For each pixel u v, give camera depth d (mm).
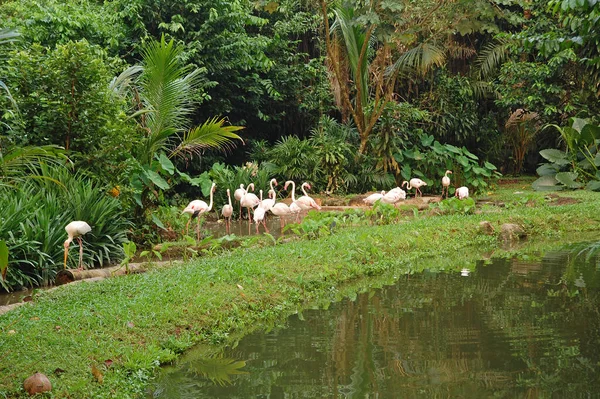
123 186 10703
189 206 11328
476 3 16797
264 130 22469
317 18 20094
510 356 5301
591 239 11719
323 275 8211
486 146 23328
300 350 5645
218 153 20766
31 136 10203
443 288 7984
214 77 19328
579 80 20078
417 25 17219
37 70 10312
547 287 7871
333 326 6383
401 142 19453
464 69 23828
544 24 18516
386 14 16578
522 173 25359
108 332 5496
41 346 4977
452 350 5488
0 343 4980
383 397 4520
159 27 17656
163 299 6418
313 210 12078
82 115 10430
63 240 8945
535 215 13062
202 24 18328
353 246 9656
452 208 14234
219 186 16547
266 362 5363
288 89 21406
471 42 23734
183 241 10625
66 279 8156
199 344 5891
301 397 4559
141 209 11461
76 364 4777
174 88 12180
